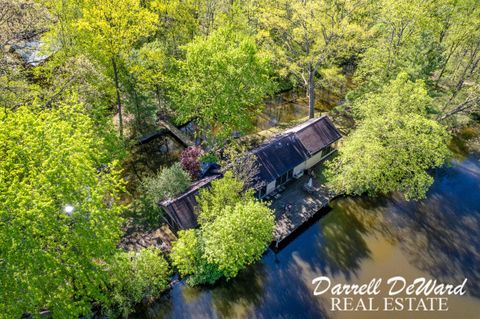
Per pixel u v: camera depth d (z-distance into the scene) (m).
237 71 30.72
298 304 24.84
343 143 38.06
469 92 38.31
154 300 24.31
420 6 38.03
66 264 17.80
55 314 17.30
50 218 16.81
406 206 32.56
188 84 33.16
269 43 43.75
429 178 29.19
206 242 24.17
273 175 31.22
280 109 46.03
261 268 26.95
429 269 27.50
